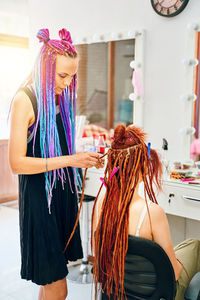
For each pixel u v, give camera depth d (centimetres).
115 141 119
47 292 150
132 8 252
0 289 219
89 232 259
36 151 141
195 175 214
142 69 252
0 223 345
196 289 117
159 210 114
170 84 241
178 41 233
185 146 237
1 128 412
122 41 262
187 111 234
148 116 254
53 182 141
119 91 271
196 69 229
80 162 140
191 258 142
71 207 154
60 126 150
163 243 113
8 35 407
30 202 140
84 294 216
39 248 140
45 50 139
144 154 117
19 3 370
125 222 110
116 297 115
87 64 284
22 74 423
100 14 271
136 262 108
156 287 109
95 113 287
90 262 259
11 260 261
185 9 226
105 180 119
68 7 290
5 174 412
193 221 229
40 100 137
